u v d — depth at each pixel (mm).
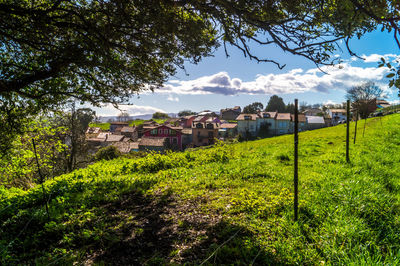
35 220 5523
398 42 2449
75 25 5680
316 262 3490
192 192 7332
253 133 79500
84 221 5504
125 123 109125
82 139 23172
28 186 15070
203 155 14312
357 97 61469
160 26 5410
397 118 34938
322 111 115625
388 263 3160
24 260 4074
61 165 22016
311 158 12859
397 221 4332
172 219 5523
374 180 7016
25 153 11820
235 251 3910
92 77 7297
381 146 14273
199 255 3980
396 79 2424
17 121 8438
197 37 5809
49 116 9227
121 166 13438
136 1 5039
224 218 5199
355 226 4133
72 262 3908
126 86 7793
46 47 6230
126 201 7047
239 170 9664
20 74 6691
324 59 4410
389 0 2838
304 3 4410
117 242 4598
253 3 4688
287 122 78688
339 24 4039
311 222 4688
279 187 7191
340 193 5844
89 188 8562
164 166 12680
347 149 10523
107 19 5559
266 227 4590
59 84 7766
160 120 142750
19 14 5160
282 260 3600
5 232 4891
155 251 4238
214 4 4926
